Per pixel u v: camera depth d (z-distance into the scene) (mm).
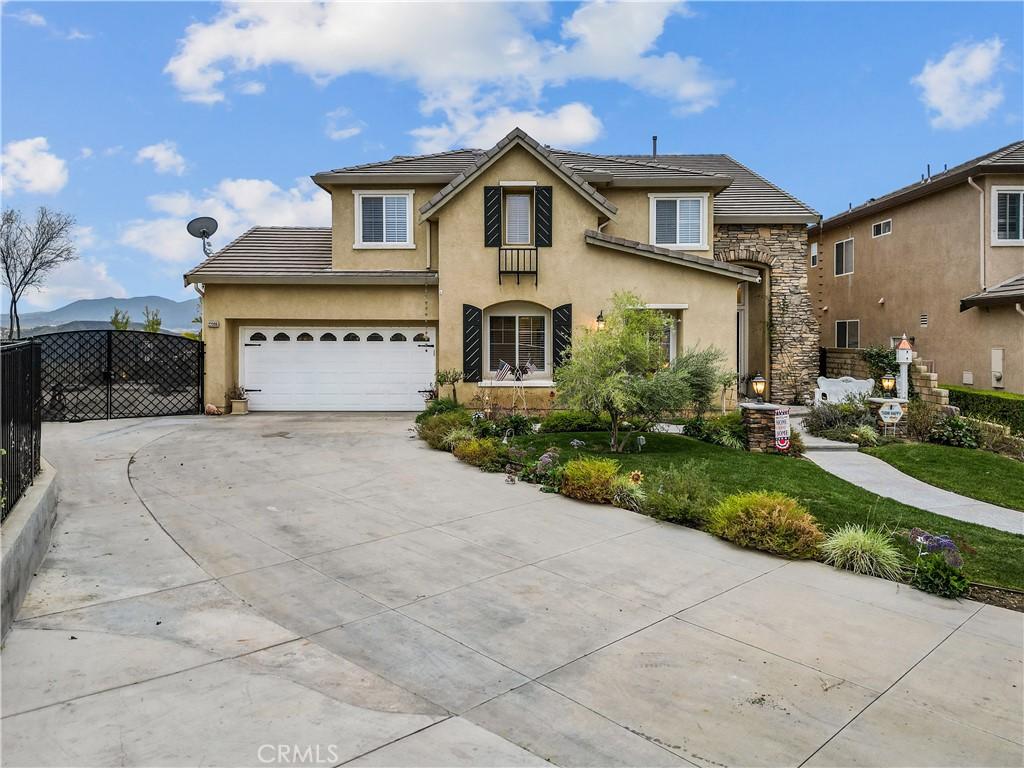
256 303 18609
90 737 3797
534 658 5074
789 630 5680
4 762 3527
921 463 12898
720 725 4230
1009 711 4477
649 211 19594
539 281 18016
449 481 10695
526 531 8297
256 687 4465
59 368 17109
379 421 17141
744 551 7762
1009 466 12773
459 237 18094
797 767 3816
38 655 4793
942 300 20297
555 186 17969
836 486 10930
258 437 14445
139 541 7445
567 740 4020
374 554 7324
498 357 18500
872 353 19891
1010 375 17719
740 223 20562
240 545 7441
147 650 4934
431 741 3943
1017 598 6602
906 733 4191
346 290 18672
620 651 5219
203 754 3680
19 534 5695
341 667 4828
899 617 6023
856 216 24234
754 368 21766
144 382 18000
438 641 5320
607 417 13508
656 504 9016
